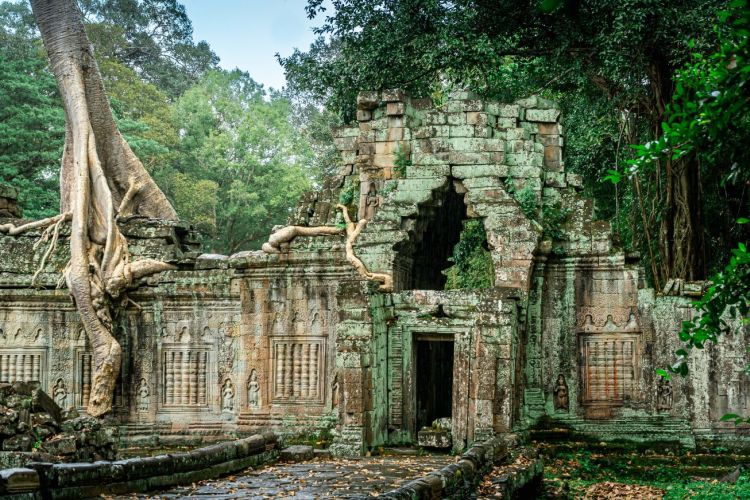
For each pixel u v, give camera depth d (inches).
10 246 1040.8
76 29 1104.2
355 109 1185.4
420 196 907.4
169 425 998.4
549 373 900.6
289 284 955.3
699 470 800.3
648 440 865.5
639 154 415.8
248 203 1897.1
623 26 941.8
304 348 949.8
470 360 831.1
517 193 903.1
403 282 938.1
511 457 676.1
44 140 1589.6
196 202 1804.9
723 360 858.1
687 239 1001.5
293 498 525.3
